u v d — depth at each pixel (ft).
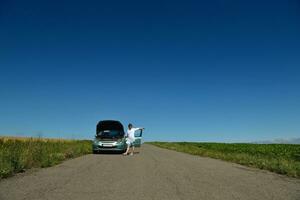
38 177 38.93
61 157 65.46
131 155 83.25
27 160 49.73
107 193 29.73
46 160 53.47
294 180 41.27
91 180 37.06
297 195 30.42
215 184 36.01
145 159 69.10
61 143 109.40
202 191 31.58
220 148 173.47
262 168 57.21
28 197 27.30
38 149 60.59
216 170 50.72
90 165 54.13
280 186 35.60
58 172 43.93
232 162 70.74
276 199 28.55
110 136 91.40
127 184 34.76
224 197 28.96
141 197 28.35
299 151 149.07
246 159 70.08
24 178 37.93
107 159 67.82
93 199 27.20
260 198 28.84
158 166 54.08
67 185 33.42
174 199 27.81
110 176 40.70
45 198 27.04
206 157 85.61
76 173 43.16
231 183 37.04
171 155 87.66
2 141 95.30
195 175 43.34
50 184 33.86
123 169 48.65
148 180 37.86
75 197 27.76
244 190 32.60
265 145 214.69
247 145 216.95
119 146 90.53
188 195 29.55
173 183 36.01
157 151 110.93
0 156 46.19
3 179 36.99
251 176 44.27
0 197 27.14
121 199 27.45
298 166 52.75
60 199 26.84
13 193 28.84
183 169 50.42
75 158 70.33
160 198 28.09
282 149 165.37
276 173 49.52
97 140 91.09
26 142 79.46
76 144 114.73
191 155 92.43
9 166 42.27
